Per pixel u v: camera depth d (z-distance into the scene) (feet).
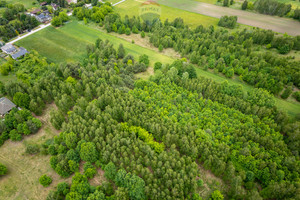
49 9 575.79
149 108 270.26
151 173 210.18
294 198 185.16
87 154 220.43
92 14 538.47
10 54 399.03
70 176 225.97
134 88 309.83
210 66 379.55
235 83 350.23
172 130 244.22
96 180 223.51
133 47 448.65
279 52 418.10
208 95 298.97
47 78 320.70
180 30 469.98
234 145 235.81
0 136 256.32
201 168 234.58
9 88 303.27
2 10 574.97
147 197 199.00
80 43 458.50
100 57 378.12
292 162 208.44
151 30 488.02
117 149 225.15
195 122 256.11
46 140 263.90
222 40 430.20
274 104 279.28
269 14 581.53
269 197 198.29
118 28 499.51
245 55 384.06
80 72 341.41
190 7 645.10
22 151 251.39
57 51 429.79
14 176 227.20
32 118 271.90
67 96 295.69
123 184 205.46
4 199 209.36
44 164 238.07
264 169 209.36
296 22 540.11
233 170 205.36
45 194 212.02
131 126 251.60
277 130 251.80
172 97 297.12
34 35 480.64
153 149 236.02
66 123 270.87
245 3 606.14
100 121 258.98
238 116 265.75
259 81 330.54
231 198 202.39
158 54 427.33
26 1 652.89
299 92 314.76
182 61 359.25
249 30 468.34
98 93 298.56
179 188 196.34
